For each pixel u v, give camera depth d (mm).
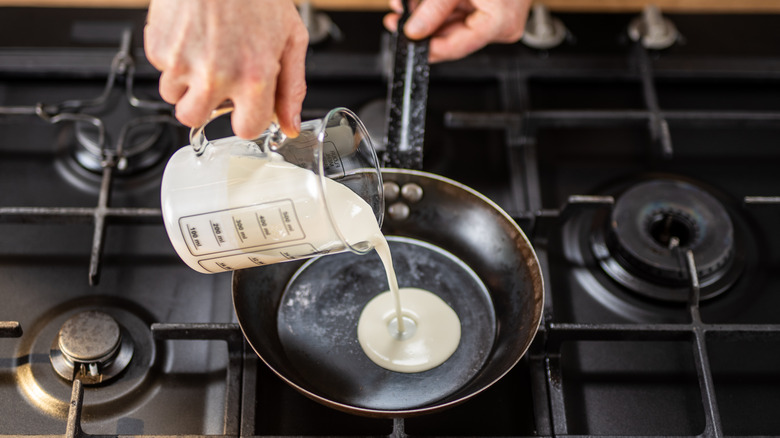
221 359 777
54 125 917
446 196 814
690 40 997
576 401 776
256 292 773
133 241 846
